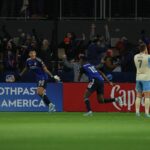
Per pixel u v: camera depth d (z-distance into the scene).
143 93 66.94
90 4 88.19
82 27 87.69
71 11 88.25
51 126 50.41
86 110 70.62
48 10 88.88
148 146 35.50
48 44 79.94
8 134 43.34
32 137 41.03
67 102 70.88
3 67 79.00
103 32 87.06
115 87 69.94
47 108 71.06
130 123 53.81
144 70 61.59
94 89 64.69
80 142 37.78
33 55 66.75
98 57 80.56
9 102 71.31
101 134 43.44
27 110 71.25
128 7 88.12
